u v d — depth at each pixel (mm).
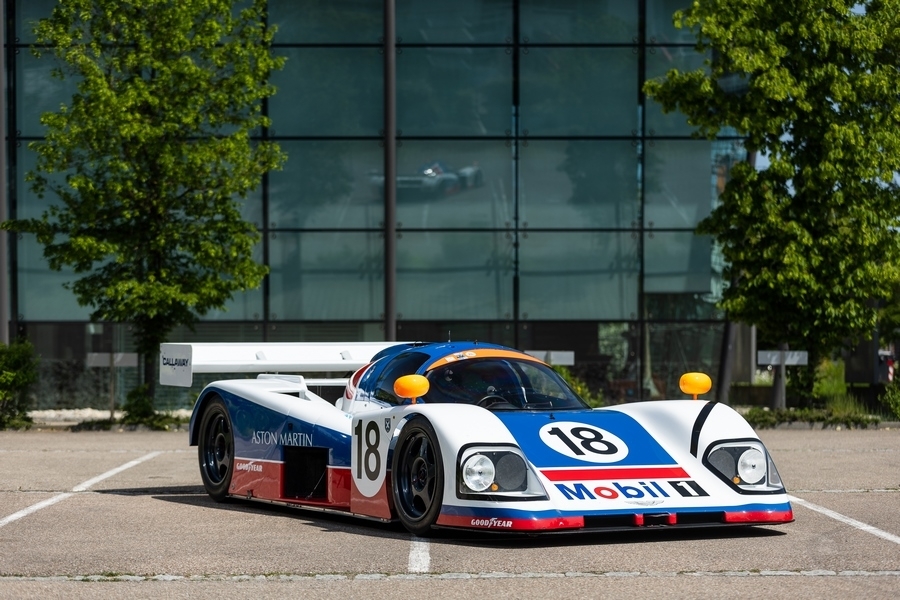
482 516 8250
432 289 26406
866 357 27453
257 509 10922
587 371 26500
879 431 20500
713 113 22000
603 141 26562
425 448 8883
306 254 26406
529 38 26562
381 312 26406
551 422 9125
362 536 9047
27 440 19391
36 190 22297
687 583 7086
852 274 21078
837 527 9359
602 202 26562
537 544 8516
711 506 8477
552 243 26547
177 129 22344
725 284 26500
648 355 26500
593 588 6941
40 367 26188
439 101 26484
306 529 9477
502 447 8422
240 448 11188
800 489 12055
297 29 26391
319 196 26391
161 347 12547
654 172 26578
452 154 26484
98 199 21922
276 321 26344
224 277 26000
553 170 26562
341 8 26422
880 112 21328
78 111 21797
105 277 22828
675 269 26547
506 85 26562
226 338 26328
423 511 8945
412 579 7250
